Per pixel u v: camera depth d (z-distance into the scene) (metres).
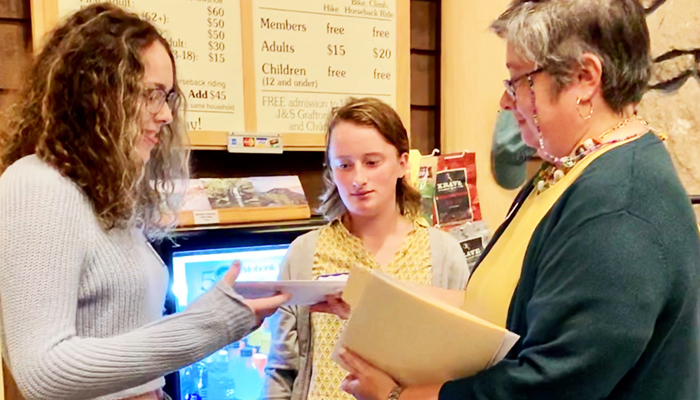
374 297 0.86
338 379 1.38
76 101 1.00
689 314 0.82
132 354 0.94
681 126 2.22
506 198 2.25
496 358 0.86
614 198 0.79
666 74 2.25
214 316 1.02
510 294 0.96
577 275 0.78
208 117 1.76
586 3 0.85
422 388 0.92
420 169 1.96
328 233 1.49
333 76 1.95
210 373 1.69
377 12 2.01
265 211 1.76
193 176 1.83
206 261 1.62
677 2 2.22
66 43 1.03
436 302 0.85
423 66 2.21
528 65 0.91
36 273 0.91
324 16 1.92
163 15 1.68
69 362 0.89
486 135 2.20
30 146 1.03
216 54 1.77
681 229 0.79
